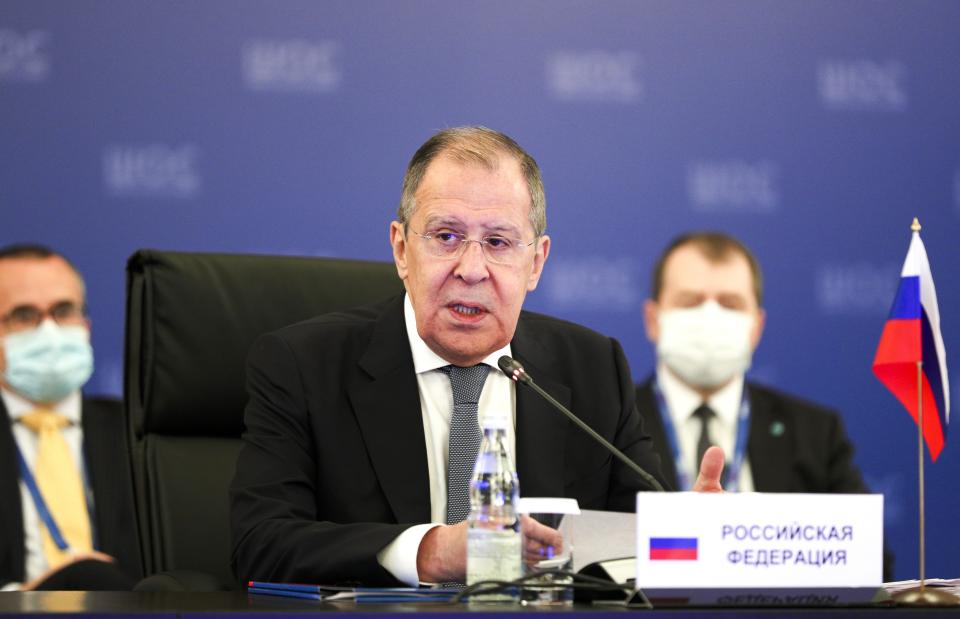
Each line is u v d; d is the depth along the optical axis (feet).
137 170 32.55
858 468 35.32
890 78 36.45
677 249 35.12
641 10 35.37
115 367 31.91
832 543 12.91
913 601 13.23
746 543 12.63
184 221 32.78
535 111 34.73
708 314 34.96
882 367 15.38
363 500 19.24
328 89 33.73
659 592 12.37
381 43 34.04
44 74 32.14
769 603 12.64
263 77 33.37
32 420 30.83
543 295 34.42
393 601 13.66
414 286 19.43
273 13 33.47
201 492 21.03
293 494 18.80
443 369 20.08
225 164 33.09
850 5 36.35
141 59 32.71
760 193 35.65
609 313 34.68
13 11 31.99
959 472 35.91
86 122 32.30
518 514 13.76
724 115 35.60
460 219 19.08
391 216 33.99
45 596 14.88
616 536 14.47
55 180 31.99
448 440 19.85
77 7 32.37
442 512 19.51
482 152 19.36
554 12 34.94
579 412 21.02
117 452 31.48
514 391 20.48
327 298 22.21
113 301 32.12
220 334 21.48
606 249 34.81
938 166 36.55
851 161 36.17
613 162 34.99
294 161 33.50
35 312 31.37
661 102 35.35
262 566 17.10
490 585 13.35
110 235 32.27
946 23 36.78
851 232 36.04
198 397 21.33
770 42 35.96
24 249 31.58
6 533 30.09
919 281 15.28
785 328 35.40
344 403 19.80
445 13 34.40
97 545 30.76
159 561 20.48
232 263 21.94
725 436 34.60
